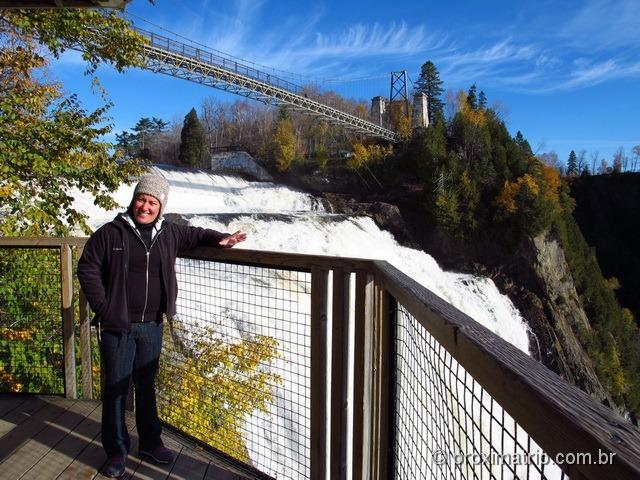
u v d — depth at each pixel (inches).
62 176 258.5
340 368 86.0
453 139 1579.7
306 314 97.6
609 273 2474.2
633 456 20.5
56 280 147.4
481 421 38.4
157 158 2839.6
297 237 853.2
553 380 31.0
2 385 148.2
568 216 1603.1
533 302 1318.9
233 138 2709.2
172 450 109.9
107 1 83.4
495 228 1373.0
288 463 129.3
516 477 32.7
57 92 281.4
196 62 1025.5
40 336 148.8
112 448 98.1
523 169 1526.8
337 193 1657.2
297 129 2309.3
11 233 239.1
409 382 68.4
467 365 40.0
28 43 281.3
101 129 263.3
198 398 126.2
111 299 93.0
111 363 95.9
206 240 104.8
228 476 100.9
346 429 87.4
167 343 132.0
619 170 3228.3
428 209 1422.2
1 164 223.3
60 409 127.6
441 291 1023.0
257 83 1250.0
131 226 93.7
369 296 81.6
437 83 2854.3
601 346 1413.6
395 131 2188.7
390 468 76.3
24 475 98.4
